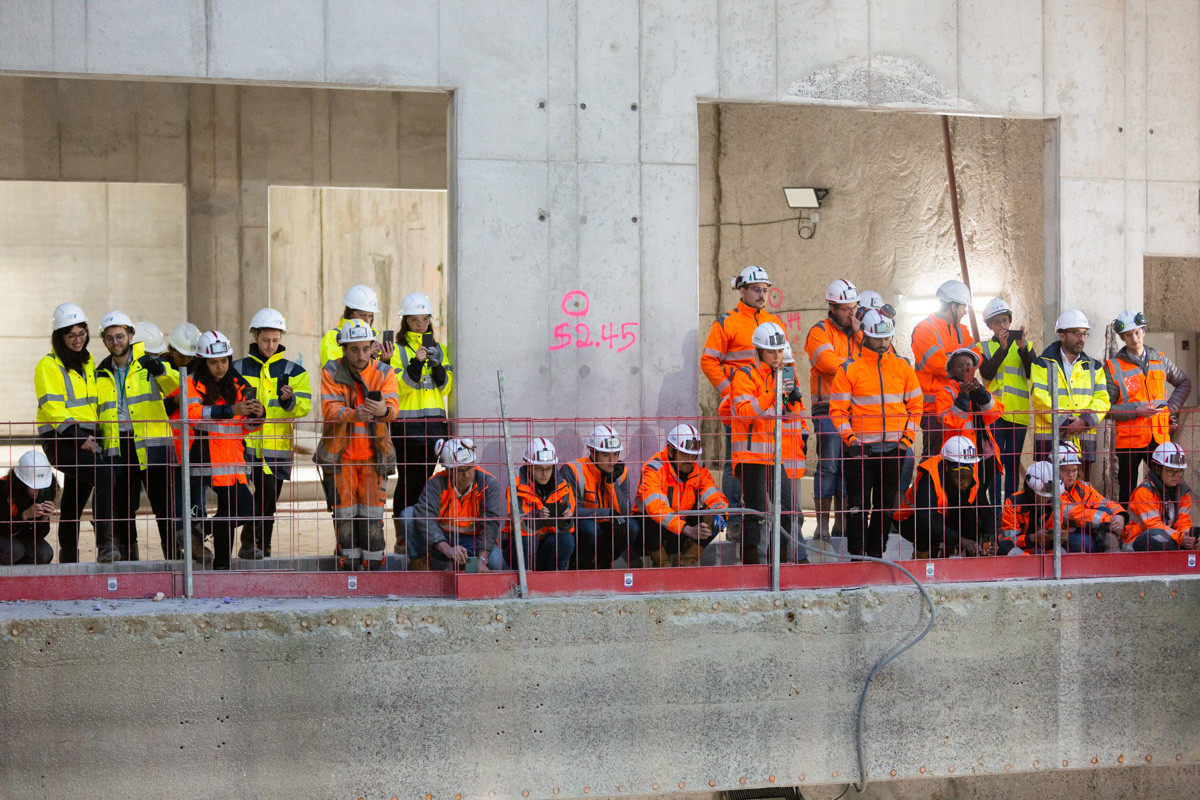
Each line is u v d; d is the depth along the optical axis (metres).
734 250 15.08
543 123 10.56
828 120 15.22
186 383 8.37
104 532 9.30
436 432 9.90
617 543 9.33
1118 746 9.32
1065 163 11.62
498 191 10.49
